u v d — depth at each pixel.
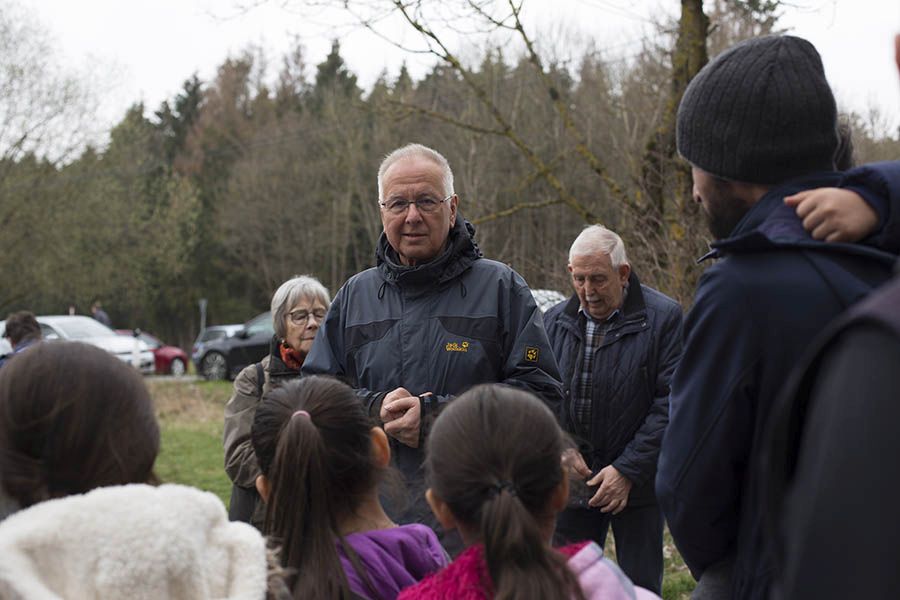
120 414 1.53
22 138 24.12
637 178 7.95
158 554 1.37
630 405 3.78
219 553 1.49
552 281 7.61
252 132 49.25
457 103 23.39
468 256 3.18
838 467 0.96
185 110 55.56
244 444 3.42
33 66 23.89
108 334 19.77
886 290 1.00
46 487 1.51
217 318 47.94
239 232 43.09
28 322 6.76
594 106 18.98
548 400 3.04
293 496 2.03
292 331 3.68
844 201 1.64
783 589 1.06
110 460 1.51
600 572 1.67
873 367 0.96
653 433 3.68
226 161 49.28
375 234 37.19
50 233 25.61
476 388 1.82
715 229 1.94
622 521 3.79
